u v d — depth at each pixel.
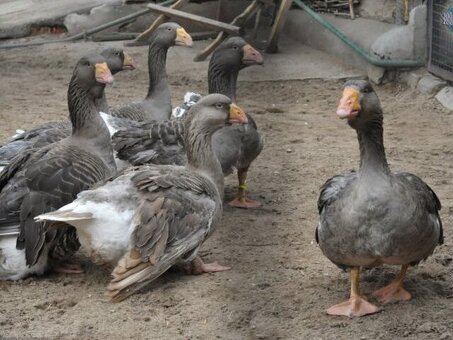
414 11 13.05
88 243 6.38
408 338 5.81
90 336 5.96
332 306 6.25
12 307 6.44
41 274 7.02
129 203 6.33
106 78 7.34
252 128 8.26
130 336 5.95
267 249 7.50
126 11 16.70
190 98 9.10
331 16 15.26
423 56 13.14
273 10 16.39
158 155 7.87
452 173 9.47
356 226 5.75
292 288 6.67
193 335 5.95
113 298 6.20
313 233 7.85
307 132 11.26
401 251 5.83
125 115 9.88
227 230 7.98
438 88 12.56
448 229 7.74
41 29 16.88
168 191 6.49
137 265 6.24
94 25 16.61
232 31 14.30
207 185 6.80
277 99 12.95
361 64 13.96
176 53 15.16
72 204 6.25
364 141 5.77
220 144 7.94
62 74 14.45
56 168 6.86
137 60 14.87
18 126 11.41
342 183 6.06
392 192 5.70
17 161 7.07
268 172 9.70
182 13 14.64
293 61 14.54
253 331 5.99
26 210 6.66
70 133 8.27
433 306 6.27
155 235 6.30
